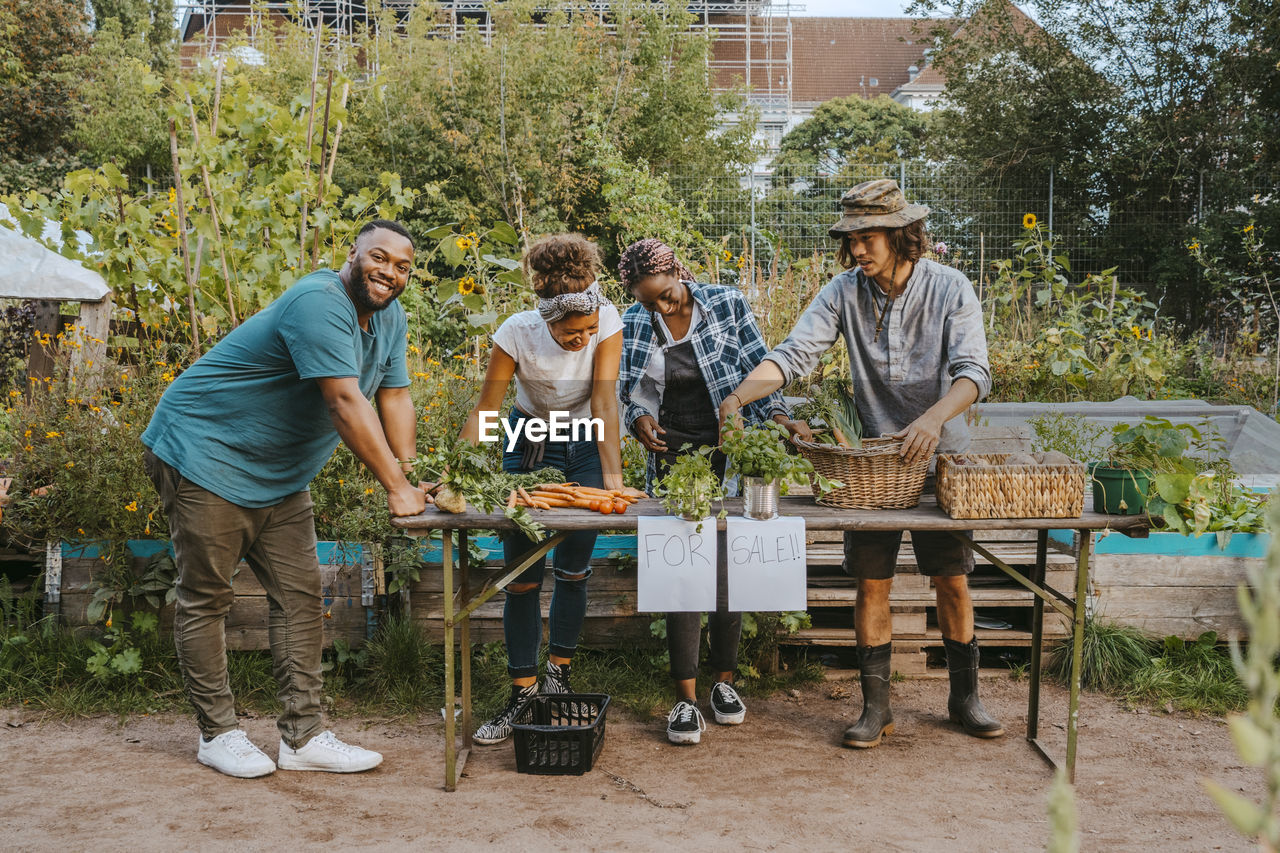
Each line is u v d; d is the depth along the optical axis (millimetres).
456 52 19438
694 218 13094
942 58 18938
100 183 5230
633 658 4219
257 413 3004
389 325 3184
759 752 3424
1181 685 3945
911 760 3350
